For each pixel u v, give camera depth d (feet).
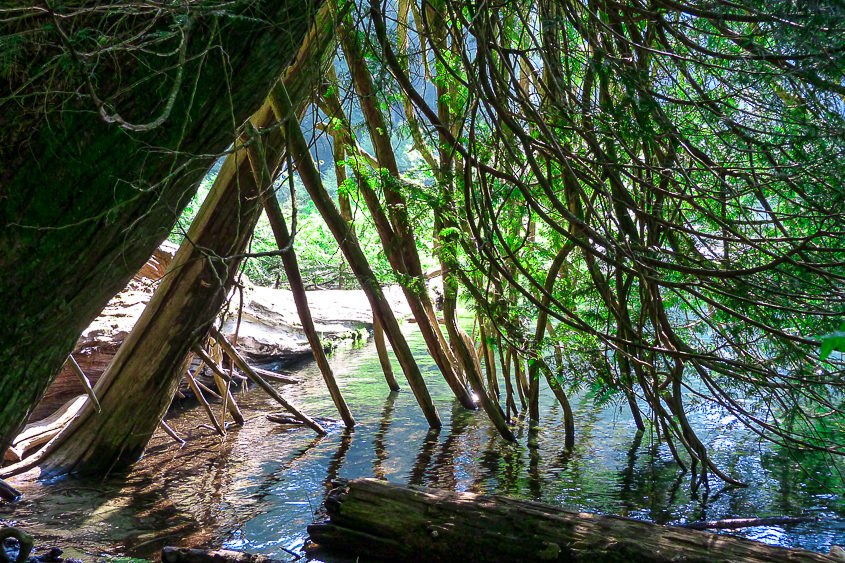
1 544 12.55
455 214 19.92
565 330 22.31
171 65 8.43
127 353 21.56
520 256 22.86
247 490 19.62
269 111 20.44
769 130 12.76
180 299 21.45
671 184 16.84
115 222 8.76
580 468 21.71
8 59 7.75
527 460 22.70
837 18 8.96
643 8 13.75
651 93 12.47
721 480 20.31
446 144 20.35
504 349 27.99
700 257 16.17
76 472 21.08
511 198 19.80
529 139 12.69
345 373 39.52
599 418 28.55
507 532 13.58
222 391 27.61
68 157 8.19
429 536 13.94
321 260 60.03
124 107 8.32
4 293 8.43
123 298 30.09
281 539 15.72
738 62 12.01
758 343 18.10
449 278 23.57
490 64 13.08
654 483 20.13
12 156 8.00
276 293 47.11
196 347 22.82
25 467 20.90
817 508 17.89
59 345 9.20
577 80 17.52
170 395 22.41
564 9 12.74
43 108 7.97
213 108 8.94
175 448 24.48
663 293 20.12
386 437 25.95
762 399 18.20
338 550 14.79
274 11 8.92
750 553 12.44
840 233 10.90
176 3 8.09
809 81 10.26
